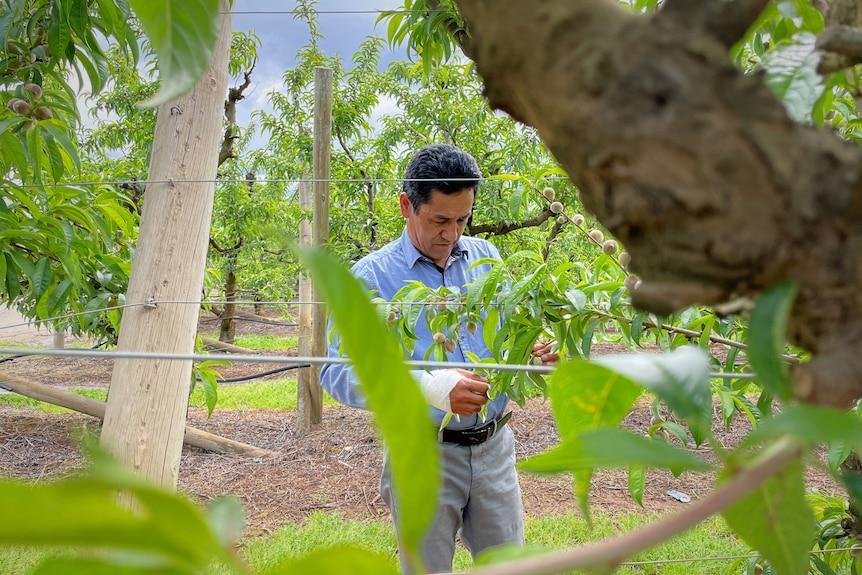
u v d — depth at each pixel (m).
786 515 0.26
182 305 1.62
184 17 0.22
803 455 0.18
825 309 0.20
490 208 4.25
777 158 0.19
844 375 0.19
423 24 1.66
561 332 1.15
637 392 0.30
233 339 7.97
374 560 0.15
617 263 1.05
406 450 0.16
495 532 1.63
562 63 0.20
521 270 2.22
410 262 1.60
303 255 0.15
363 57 6.04
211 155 1.68
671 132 0.19
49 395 3.84
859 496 0.22
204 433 3.86
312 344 4.16
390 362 0.15
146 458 1.54
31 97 1.47
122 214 2.05
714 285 0.20
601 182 0.20
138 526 0.13
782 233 0.19
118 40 1.51
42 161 1.63
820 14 0.32
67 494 0.11
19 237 1.68
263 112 6.94
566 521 2.78
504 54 0.21
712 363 1.08
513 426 4.00
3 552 1.86
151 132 6.03
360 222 5.04
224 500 0.18
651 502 3.00
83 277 2.03
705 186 0.19
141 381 1.56
